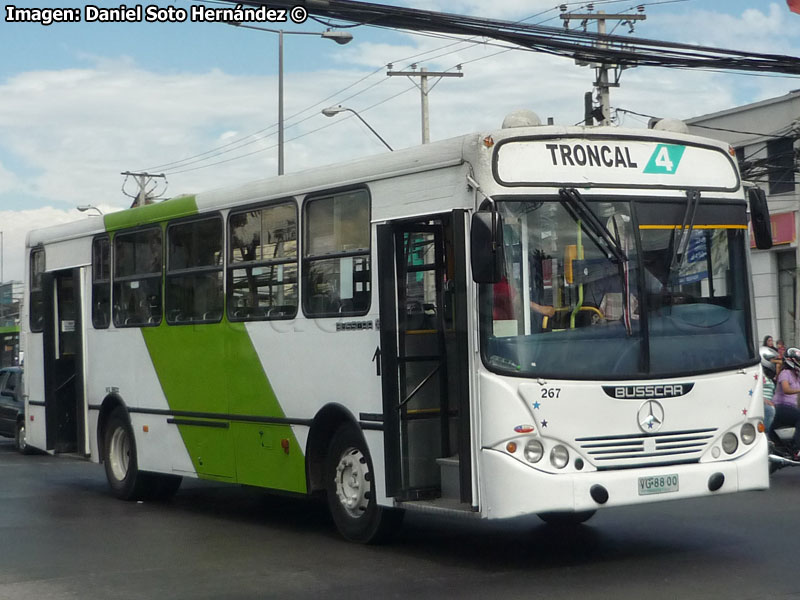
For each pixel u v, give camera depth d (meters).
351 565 9.19
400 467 9.42
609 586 8.07
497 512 8.35
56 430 15.16
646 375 8.66
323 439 10.61
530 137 8.74
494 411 8.41
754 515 11.30
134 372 13.62
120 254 13.95
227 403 11.83
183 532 11.28
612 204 8.83
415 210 9.31
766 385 14.91
